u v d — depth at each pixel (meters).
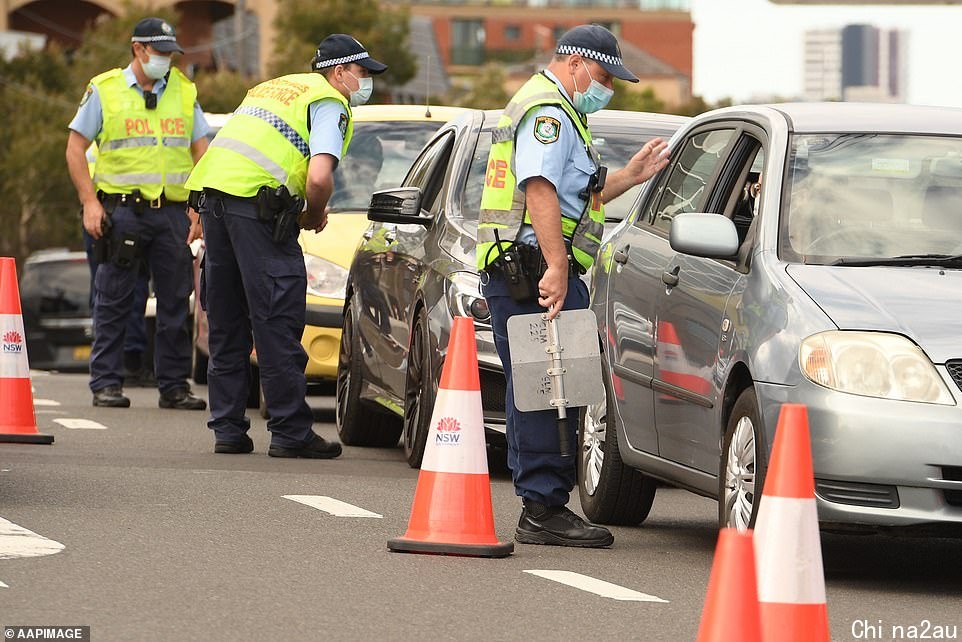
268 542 16.48
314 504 18.98
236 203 23.11
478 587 14.73
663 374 17.67
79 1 142.12
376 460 23.80
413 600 14.05
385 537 17.05
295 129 23.17
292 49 122.44
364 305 25.20
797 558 11.23
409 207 23.14
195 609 13.35
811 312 15.41
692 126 19.67
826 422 14.92
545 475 17.23
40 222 104.56
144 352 36.22
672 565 16.39
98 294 30.12
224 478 20.80
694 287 17.27
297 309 23.45
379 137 30.58
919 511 14.80
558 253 16.52
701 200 18.28
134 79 29.31
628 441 18.62
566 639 12.81
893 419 14.77
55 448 23.70
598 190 16.94
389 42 130.75
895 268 16.19
